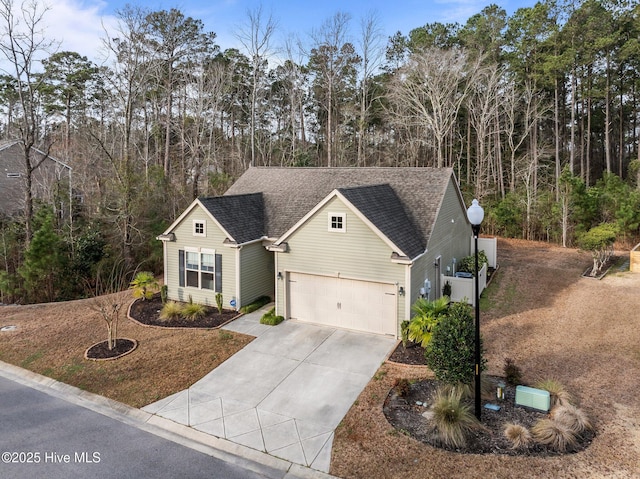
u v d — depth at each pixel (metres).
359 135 40.81
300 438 8.70
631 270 21.44
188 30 39.47
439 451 7.98
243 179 22.38
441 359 9.50
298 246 15.23
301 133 44.00
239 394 10.54
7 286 20.38
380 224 14.09
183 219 17.56
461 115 41.16
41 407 10.16
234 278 16.67
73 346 13.62
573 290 18.28
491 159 38.59
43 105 41.97
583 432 8.43
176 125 36.69
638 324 14.14
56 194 26.39
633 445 7.98
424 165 40.81
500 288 18.91
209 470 7.83
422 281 14.93
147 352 13.03
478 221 8.49
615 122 42.53
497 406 9.45
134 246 24.70
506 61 38.75
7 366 12.40
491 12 38.97
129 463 8.03
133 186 25.00
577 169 42.28
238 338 13.98
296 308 15.66
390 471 7.54
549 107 37.06
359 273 14.24
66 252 22.23
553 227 29.48
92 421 9.52
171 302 17.11
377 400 10.05
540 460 7.61
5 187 28.17
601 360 11.70
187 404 10.12
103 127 38.78
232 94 44.75
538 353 12.26
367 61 40.53
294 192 19.95
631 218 26.38
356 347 13.18
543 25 35.56
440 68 34.84
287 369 11.80
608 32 34.62
